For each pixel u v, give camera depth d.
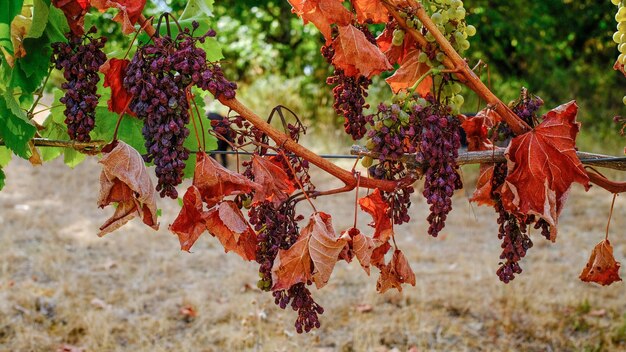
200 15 1.02
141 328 2.74
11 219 3.88
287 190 0.86
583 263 3.42
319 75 6.15
